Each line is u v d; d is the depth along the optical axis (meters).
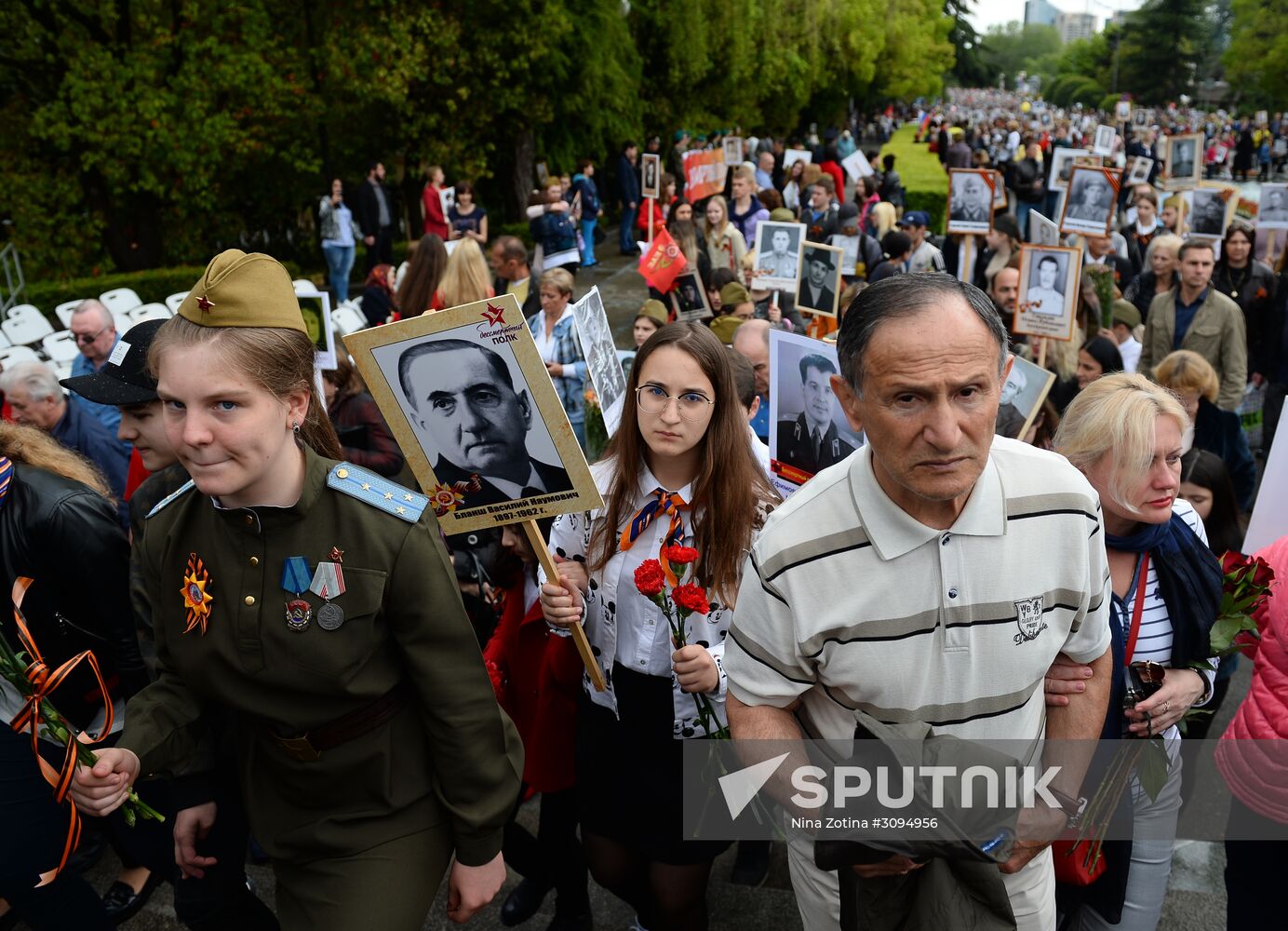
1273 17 73.19
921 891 1.73
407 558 1.91
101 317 4.99
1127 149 34.75
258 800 2.14
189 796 2.34
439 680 1.97
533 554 3.01
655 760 2.70
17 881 2.43
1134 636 2.41
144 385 2.67
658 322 5.76
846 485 1.80
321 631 1.91
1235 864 2.49
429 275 6.14
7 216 16.09
